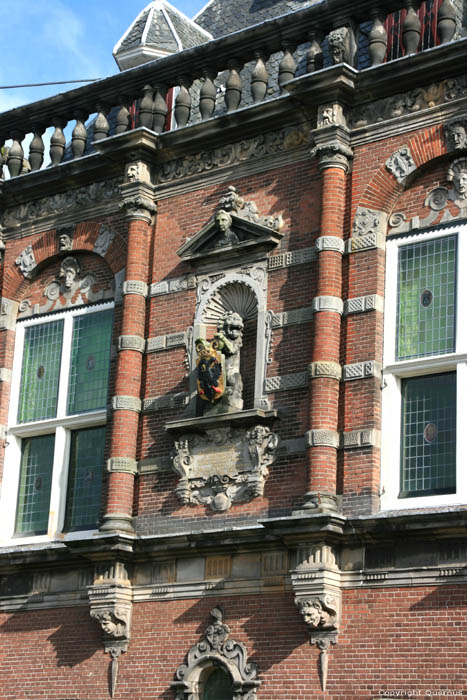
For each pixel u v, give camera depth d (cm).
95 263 3516
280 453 2955
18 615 3288
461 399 2758
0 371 3575
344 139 3042
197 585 2977
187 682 2919
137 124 3538
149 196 3391
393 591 2694
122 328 3294
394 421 2844
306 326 3012
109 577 3070
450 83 2928
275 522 2773
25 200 3672
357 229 2986
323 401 2869
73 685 3119
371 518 2698
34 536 3384
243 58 3294
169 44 3772
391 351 2892
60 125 3644
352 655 2705
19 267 3634
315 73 3025
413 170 2944
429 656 2608
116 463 3177
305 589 2745
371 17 3077
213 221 3203
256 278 3131
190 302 3250
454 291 2847
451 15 2956
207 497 3045
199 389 3078
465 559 2619
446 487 2747
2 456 3506
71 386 3453
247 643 2856
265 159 3206
